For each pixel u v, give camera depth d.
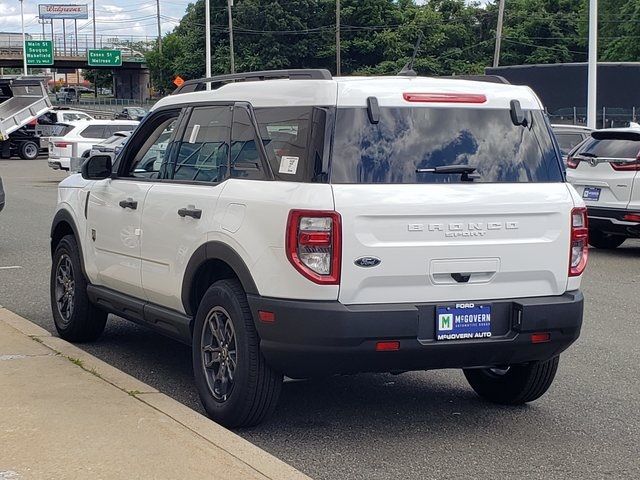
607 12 70.19
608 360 8.05
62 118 43.69
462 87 5.85
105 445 5.13
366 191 5.36
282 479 4.75
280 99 5.78
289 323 5.32
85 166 7.38
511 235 5.68
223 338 5.86
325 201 5.29
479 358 5.68
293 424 6.12
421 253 5.43
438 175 5.59
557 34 72.75
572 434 6.04
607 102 35.06
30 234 16.12
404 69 6.32
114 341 8.39
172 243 6.36
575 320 5.83
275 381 5.64
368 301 5.38
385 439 5.85
